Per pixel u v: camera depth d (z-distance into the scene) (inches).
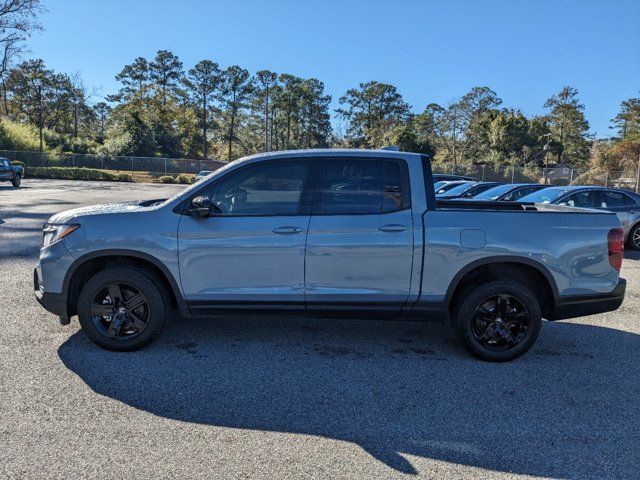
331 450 118.2
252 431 125.8
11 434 120.6
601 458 117.6
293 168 173.2
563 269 173.3
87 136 3941.9
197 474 107.0
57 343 182.2
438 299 171.8
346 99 4276.6
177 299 172.2
